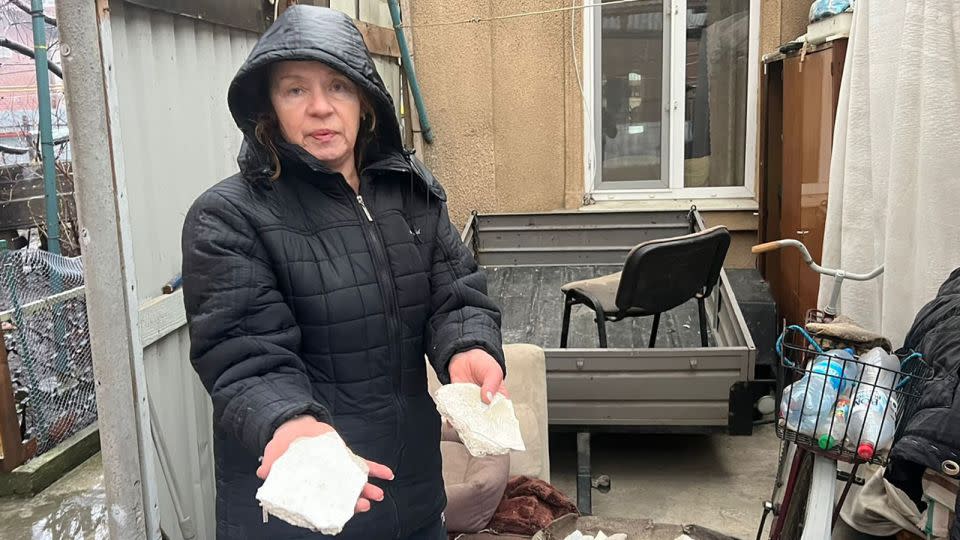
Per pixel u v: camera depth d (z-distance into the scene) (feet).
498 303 14.85
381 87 4.60
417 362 4.94
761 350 13.39
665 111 16.89
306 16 4.45
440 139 17.08
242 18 8.46
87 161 5.30
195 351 4.25
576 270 16.29
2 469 12.30
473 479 8.11
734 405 10.20
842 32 11.26
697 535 8.16
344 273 4.54
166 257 7.11
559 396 10.48
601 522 8.30
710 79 16.67
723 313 12.66
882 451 6.34
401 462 4.87
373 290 4.62
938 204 8.30
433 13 16.52
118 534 5.69
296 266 4.43
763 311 13.52
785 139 14.20
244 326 4.21
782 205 14.52
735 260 16.55
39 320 13.05
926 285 8.43
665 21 16.53
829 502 6.72
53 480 12.74
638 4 16.49
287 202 4.51
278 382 4.08
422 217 5.05
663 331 13.58
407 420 4.86
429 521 5.16
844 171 10.27
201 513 7.66
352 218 4.65
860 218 9.88
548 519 8.43
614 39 16.75
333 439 3.69
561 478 11.59
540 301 14.89
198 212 4.33
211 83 8.06
